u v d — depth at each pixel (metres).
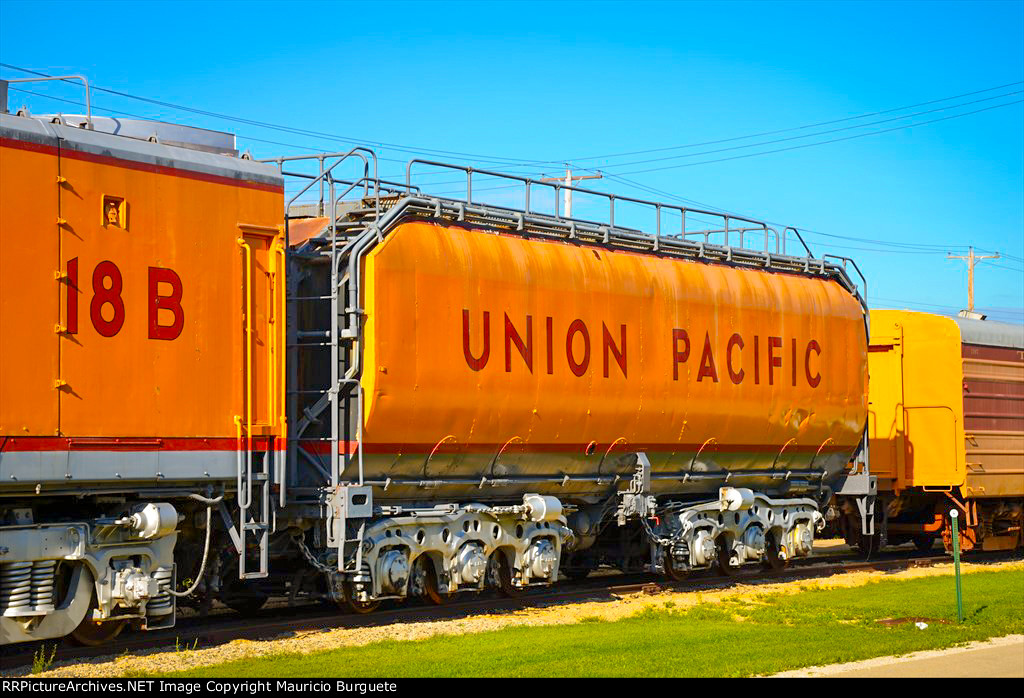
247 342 13.87
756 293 20.66
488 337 16.25
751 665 11.85
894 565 23.31
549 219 17.94
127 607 12.60
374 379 14.84
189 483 13.38
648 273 18.84
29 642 13.26
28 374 11.85
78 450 12.19
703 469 20.02
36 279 11.98
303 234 15.93
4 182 11.80
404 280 15.27
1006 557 26.84
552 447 17.31
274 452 14.08
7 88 12.63
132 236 12.85
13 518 12.07
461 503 16.75
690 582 19.59
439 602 16.33
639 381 18.38
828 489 22.89
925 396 25.17
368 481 15.32
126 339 12.71
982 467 25.48
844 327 22.42
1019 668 11.68
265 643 13.26
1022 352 27.41
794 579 20.80
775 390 20.75
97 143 12.66
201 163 13.62
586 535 18.80
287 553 15.30
